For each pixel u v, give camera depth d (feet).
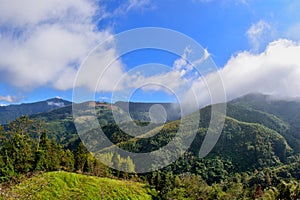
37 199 109.29
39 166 136.67
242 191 211.00
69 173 141.79
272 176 303.07
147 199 155.33
